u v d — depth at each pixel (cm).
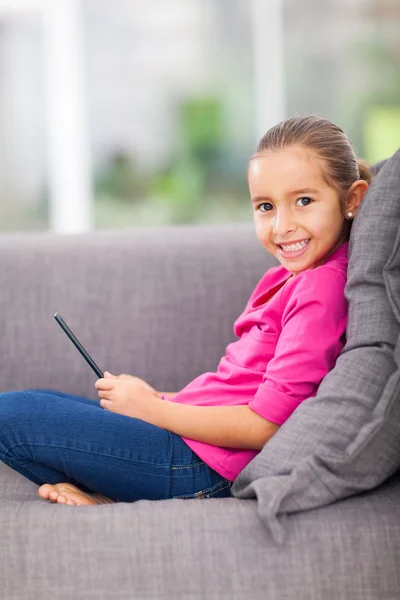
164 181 383
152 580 89
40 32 372
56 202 379
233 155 382
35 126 375
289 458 94
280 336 108
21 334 149
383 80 378
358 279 102
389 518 91
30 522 92
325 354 103
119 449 106
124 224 384
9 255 153
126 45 375
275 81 378
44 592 90
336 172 111
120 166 381
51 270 151
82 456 105
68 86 373
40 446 105
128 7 373
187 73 378
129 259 152
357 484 93
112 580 90
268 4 374
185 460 108
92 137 378
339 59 378
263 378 107
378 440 93
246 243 152
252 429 104
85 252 153
